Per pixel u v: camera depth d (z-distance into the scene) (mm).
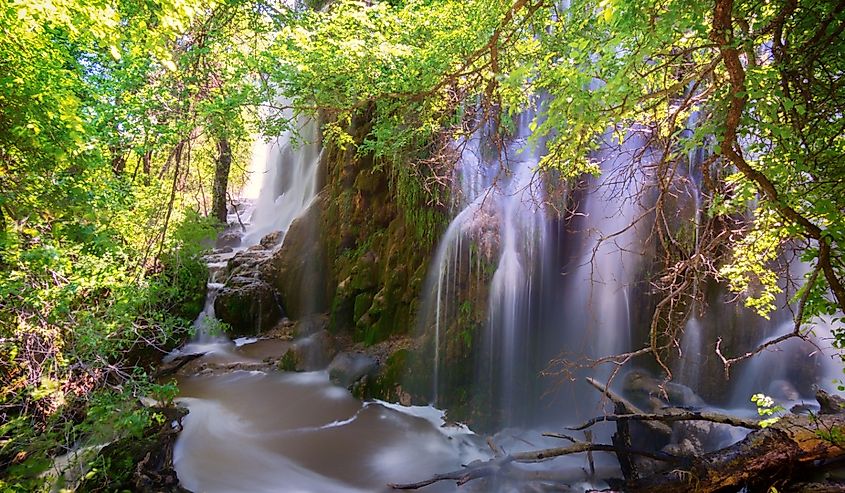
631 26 2541
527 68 2965
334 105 6410
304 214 11883
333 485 5371
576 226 7066
